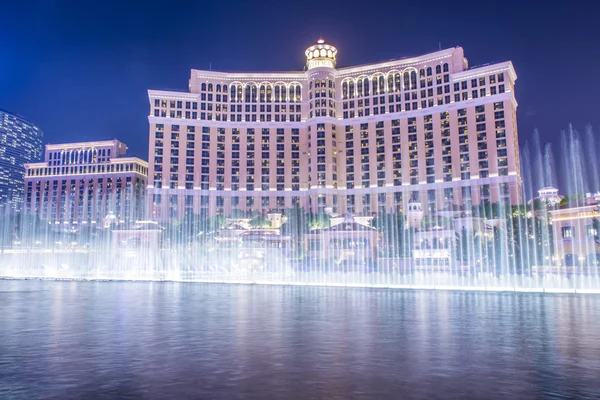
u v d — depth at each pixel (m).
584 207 71.69
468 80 148.50
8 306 32.75
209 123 169.38
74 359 15.15
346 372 13.38
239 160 169.38
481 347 17.23
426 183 152.12
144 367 14.02
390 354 15.91
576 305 33.31
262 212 161.38
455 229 89.56
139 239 108.19
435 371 13.52
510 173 138.62
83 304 34.16
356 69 168.00
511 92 144.88
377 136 161.62
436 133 152.38
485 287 53.44
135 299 38.72
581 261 65.88
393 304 34.12
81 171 199.25
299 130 172.75
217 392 11.41
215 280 72.69
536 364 14.41
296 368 13.87
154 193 160.75
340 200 163.12
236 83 174.12
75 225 148.50
